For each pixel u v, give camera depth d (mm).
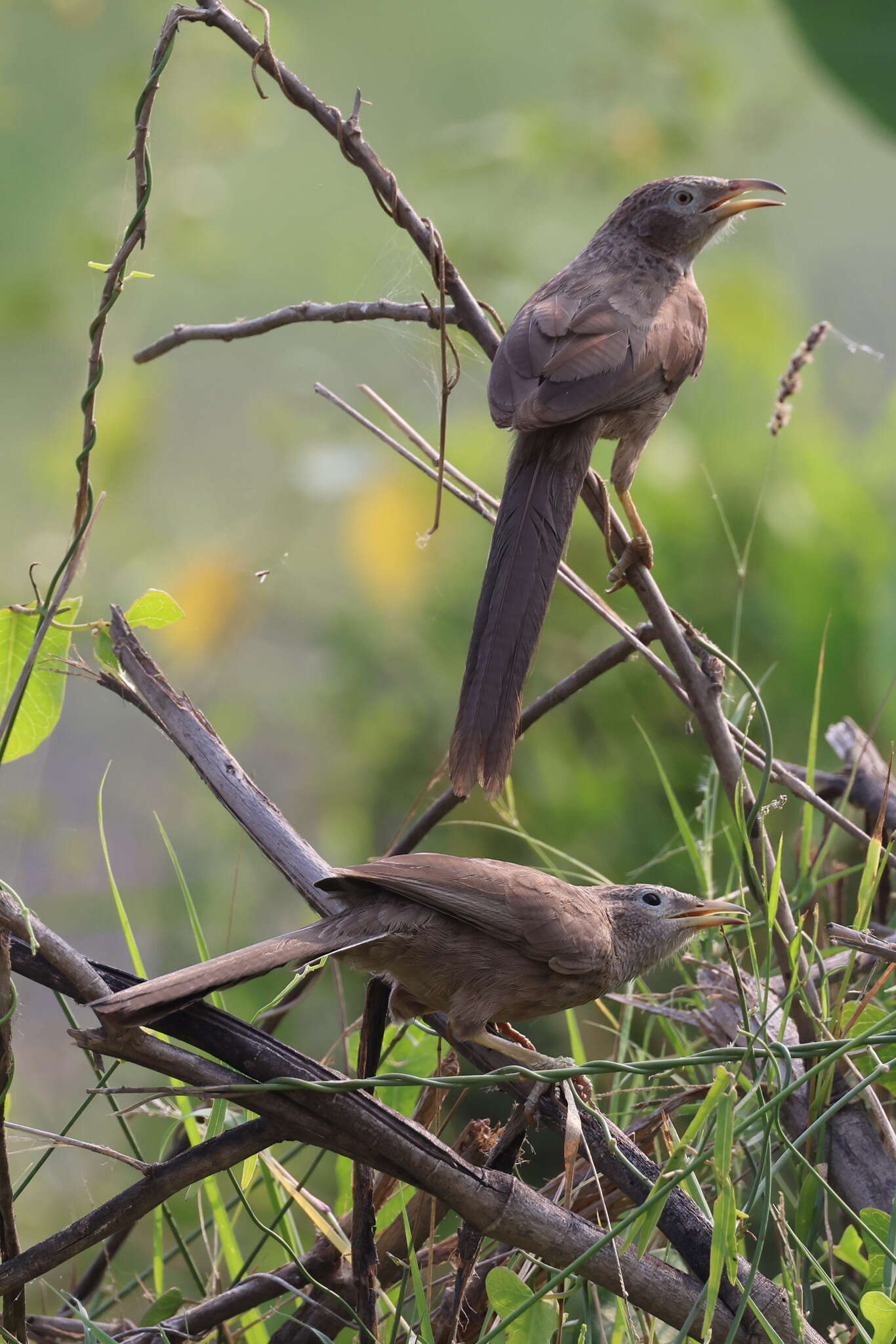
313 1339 5234
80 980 3926
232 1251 5277
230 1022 4008
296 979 5039
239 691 15391
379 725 12695
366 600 13469
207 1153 4074
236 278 19547
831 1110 4488
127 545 18469
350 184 19453
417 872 4602
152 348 6168
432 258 5590
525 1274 4941
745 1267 4602
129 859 14250
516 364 6008
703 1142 4652
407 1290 5594
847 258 19453
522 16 19547
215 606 15305
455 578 13031
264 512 16375
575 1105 4469
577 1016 9508
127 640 5801
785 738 11469
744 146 18438
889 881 6867
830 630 11609
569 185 17734
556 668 11680
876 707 11164
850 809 7977
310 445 15664
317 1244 5387
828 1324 6102
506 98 19828
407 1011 4910
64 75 18547
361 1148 4059
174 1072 3959
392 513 13484
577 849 10938
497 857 11188
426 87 20031
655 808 10984
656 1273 4410
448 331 9070
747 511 12344
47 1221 10094
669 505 12266
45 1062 12625
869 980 6062
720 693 5484
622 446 6594
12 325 19469
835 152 19094
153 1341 5062
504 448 13703
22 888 13320
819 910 6129
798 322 16531
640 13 17906
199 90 18547
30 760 15922
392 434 15492
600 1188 4641
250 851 13500
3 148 18391
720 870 9555
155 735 16469
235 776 5520
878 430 14172
